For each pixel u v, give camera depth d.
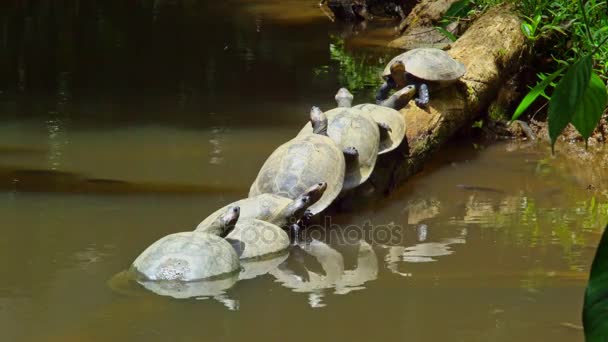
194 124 16.19
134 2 33.50
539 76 16.27
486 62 15.41
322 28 27.34
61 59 22.86
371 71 20.80
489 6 18.97
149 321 7.62
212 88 19.36
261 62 22.17
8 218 10.77
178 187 12.29
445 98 14.46
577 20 15.93
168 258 8.88
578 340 7.21
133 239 10.03
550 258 9.56
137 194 11.93
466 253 9.80
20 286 8.51
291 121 16.42
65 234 10.18
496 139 15.48
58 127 15.88
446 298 8.30
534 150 14.87
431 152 13.88
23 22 28.83
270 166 11.40
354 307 8.06
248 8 31.59
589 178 13.20
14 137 15.08
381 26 27.38
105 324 7.55
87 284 8.57
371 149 12.16
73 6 32.34
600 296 2.33
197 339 7.24
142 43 25.12
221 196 11.88
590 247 9.95
